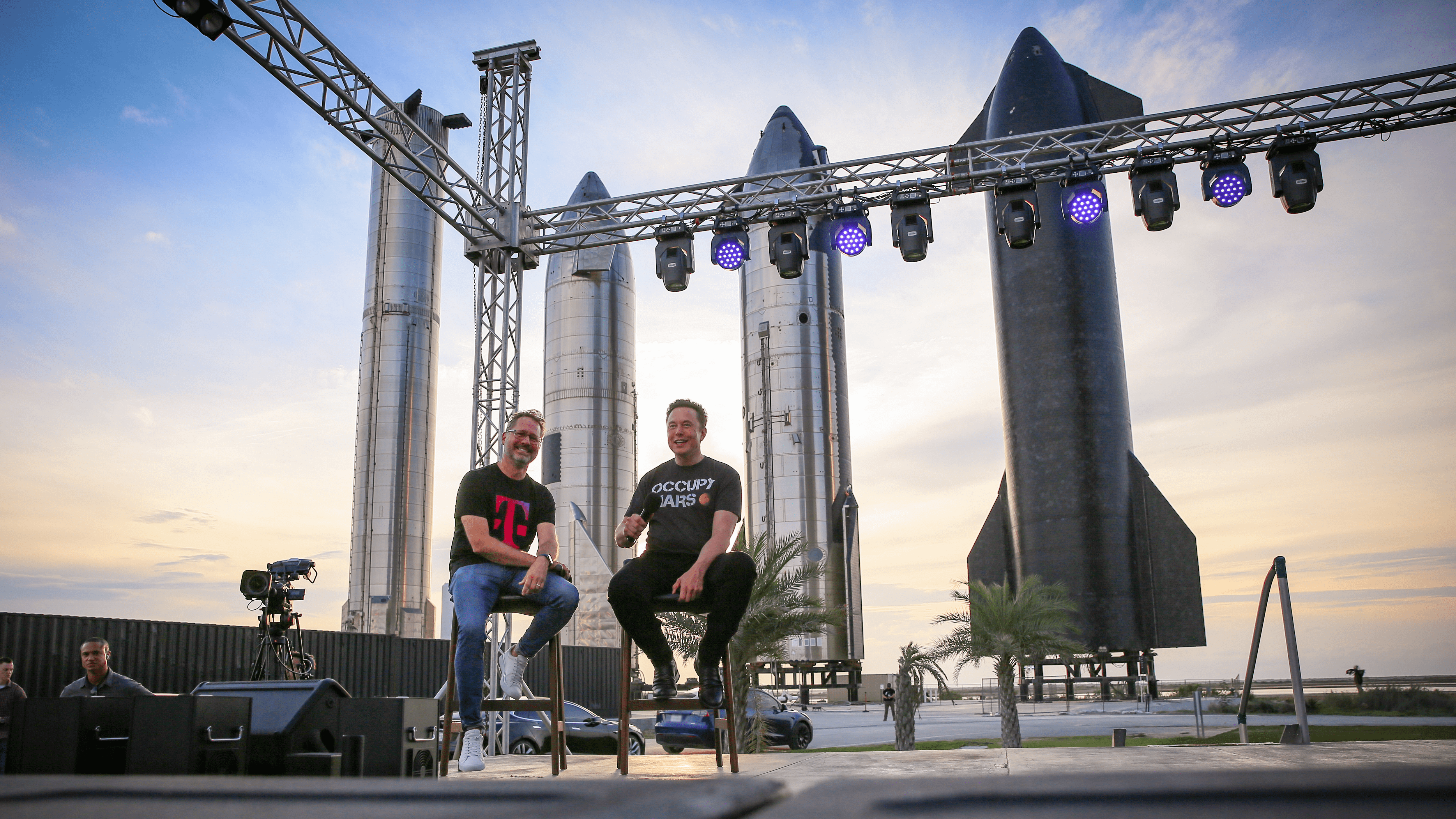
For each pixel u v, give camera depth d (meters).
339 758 4.43
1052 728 29.09
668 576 4.49
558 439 55.03
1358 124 14.16
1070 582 46.69
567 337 56.62
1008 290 50.50
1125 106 52.88
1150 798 0.57
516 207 16.48
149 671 16.53
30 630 14.73
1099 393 48.03
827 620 18.59
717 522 4.45
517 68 17.05
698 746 18.94
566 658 30.70
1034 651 22.30
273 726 4.45
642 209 16.41
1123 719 32.38
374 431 50.22
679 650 18.05
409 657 23.06
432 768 5.30
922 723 35.50
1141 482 48.72
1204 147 14.52
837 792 0.65
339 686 4.80
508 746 17.03
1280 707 34.91
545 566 4.88
